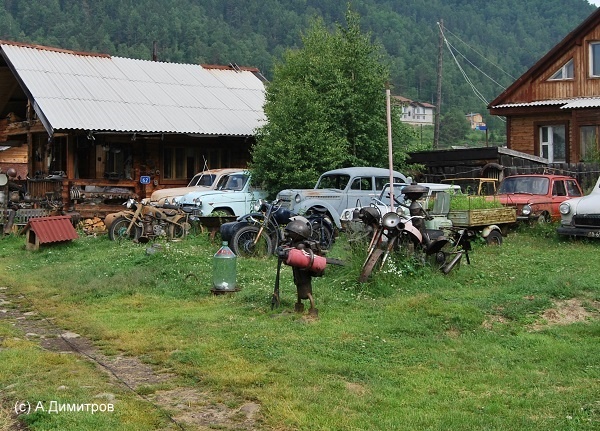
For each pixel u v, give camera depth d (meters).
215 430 5.19
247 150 23.58
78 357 7.08
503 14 150.00
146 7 116.75
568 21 146.12
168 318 8.56
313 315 8.38
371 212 9.93
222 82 26.31
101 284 10.73
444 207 13.42
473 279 10.45
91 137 19.66
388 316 8.28
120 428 5.16
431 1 149.38
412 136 21.98
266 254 13.13
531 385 6.07
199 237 14.96
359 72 20.27
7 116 26.59
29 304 9.84
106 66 24.42
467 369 6.55
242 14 131.00
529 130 24.88
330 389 5.96
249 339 7.43
